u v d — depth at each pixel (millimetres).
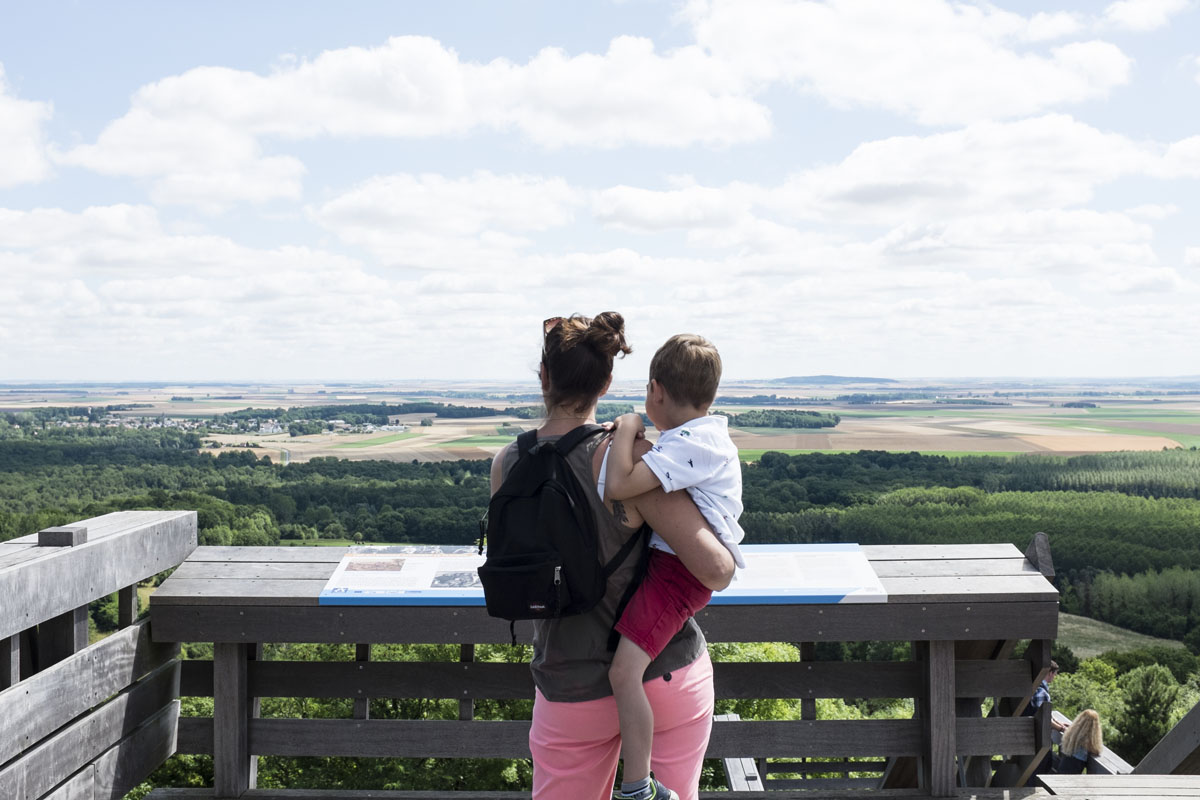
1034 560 2781
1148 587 58188
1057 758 4762
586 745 1723
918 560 2809
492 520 1651
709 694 1782
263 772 21531
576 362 1698
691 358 1752
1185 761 2971
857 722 2748
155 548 2699
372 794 2727
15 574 2049
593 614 1681
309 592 2658
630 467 1626
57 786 2229
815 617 2633
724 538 1694
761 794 2729
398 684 2736
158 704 2699
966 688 2773
